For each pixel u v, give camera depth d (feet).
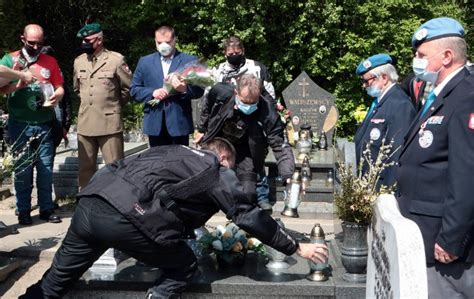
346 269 12.24
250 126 15.79
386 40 44.47
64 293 11.75
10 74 15.49
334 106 32.12
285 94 32.30
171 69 18.08
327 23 43.21
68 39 50.31
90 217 10.84
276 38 45.47
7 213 23.07
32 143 20.68
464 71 9.98
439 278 9.91
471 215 9.20
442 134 9.77
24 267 17.21
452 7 46.39
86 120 21.22
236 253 12.85
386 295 8.00
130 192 10.69
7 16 45.52
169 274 11.45
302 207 22.94
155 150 11.44
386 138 14.57
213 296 12.09
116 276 12.44
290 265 13.16
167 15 46.52
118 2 47.60
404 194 10.37
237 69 20.33
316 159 26.86
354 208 11.75
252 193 11.23
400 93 15.08
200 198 10.96
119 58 21.27
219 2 42.70
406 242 7.19
